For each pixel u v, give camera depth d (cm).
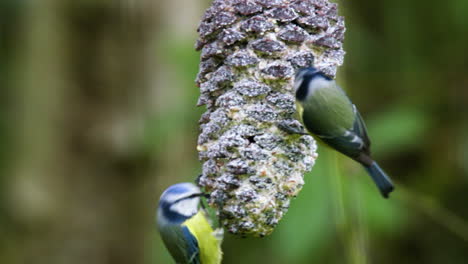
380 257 1163
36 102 1286
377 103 1076
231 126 597
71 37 1275
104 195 1280
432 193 1135
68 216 1280
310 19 599
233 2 596
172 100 1054
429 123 1021
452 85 1093
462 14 1077
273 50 586
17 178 1284
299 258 770
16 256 1265
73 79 1284
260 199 587
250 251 990
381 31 1114
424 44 1102
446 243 1169
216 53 604
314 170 773
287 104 596
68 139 1283
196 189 797
